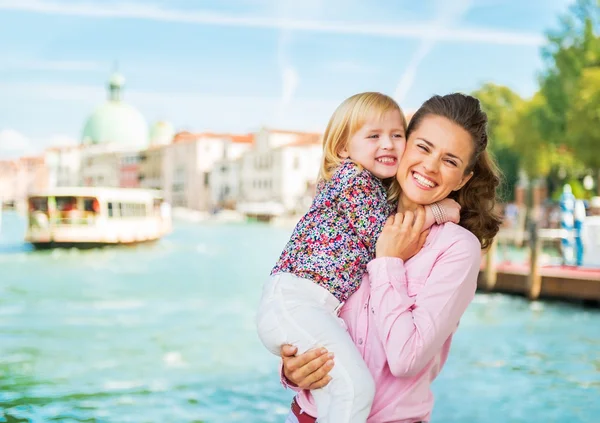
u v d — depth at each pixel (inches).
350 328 102.6
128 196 1346.0
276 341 100.3
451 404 331.3
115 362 411.8
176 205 3895.2
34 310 620.4
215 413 315.0
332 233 103.1
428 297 97.4
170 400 332.5
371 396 95.7
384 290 97.3
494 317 567.5
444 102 105.3
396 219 101.9
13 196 4896.7
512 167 2073.1
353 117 107.1
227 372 387.9
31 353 434.9
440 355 106.3
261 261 1150.3
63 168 4810.5
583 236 693.3
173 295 725.9
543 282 630.5
